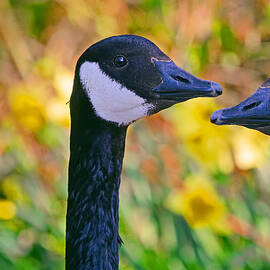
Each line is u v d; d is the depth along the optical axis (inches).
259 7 533.0
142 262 404.8
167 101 229.9
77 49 513.0
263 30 533.3
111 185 241.4
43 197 433.1
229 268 412.5
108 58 229.1
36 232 421.7
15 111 402.6
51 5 526.9
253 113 229.1
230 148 436.1
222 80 513.7
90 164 239.0
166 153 444.8
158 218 429.4
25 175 439.2
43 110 402.0
